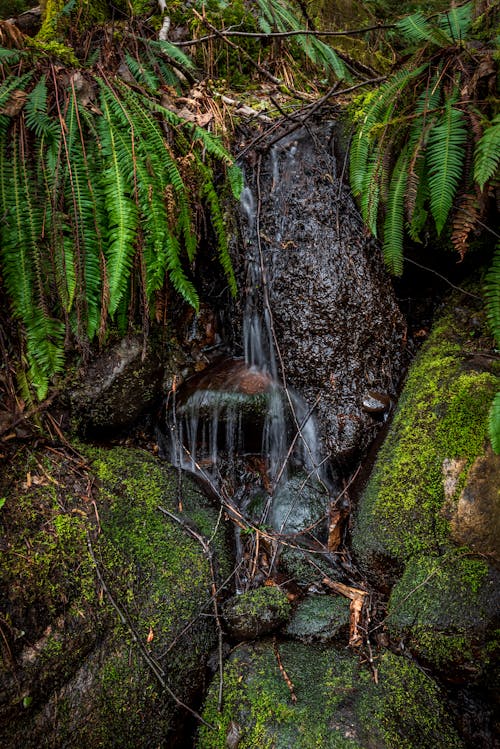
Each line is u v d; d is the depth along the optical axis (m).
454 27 2.30
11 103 1.93
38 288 1.97
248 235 2.86
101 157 2.04
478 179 1.81
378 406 2.68
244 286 2.89
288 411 2.75
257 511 2.64
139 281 2.29
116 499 2.14
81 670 1.69
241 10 3.50
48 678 1.61
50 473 2.05
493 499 1.99
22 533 1.78
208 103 2.88
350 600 2.22
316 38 3.32
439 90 2.22
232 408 2.66
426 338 2.85
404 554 2.19
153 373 2.66
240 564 2.38
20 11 3.14
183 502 2.38
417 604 2.01
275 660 1.95
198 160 2.43
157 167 2.15
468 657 1.84
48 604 1.69
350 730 1.68
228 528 2.46
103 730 1.68
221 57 3.48
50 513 1.90
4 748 1.48
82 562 1.84
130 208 2.03
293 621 2.13
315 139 2.84
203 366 2.95
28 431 2.12
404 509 2.24
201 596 2.07
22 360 2.15
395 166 2.32
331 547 2.49
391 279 2.85
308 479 2.68
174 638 1.92
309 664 1.94
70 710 1.63
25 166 1.92
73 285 1.96
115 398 2.49
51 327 2.02
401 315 2.85
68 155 1.96
